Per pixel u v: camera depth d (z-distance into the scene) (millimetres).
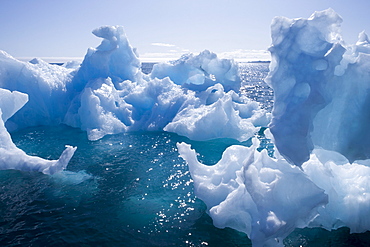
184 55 16250
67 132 11922
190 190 6773
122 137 11227
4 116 8930
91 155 9188
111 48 14500
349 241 4602
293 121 4051
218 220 5086
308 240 4648
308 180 4461
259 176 4824
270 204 4328
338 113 4168
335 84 4059
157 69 16234
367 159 4328
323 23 4078
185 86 14578
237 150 5922
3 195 6508
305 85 4070
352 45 4516
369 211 4699
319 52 4082
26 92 12836
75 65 18047
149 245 4750
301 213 4285
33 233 5090
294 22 4227
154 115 12750
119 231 5156
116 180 7352
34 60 14836
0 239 4906
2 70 12328
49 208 5961
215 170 5961
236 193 4973
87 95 12141
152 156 9070
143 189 6844
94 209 5941
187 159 6066
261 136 11227
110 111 12562
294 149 4016
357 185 4961
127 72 15969
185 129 11180
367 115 3975
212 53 14742
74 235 5035
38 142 10547
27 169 7883
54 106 13555
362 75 3967
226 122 10844
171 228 5234
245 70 87375
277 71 4328
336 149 4180
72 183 7164
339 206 4914
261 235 4098
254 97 23766
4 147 8172
